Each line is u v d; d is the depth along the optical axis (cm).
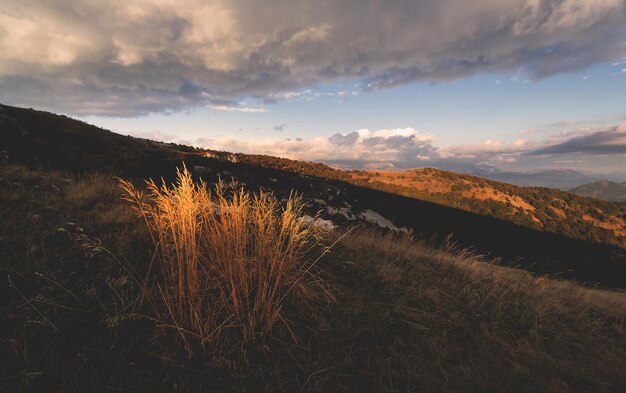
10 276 317
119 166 1992
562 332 455
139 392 250
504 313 475
